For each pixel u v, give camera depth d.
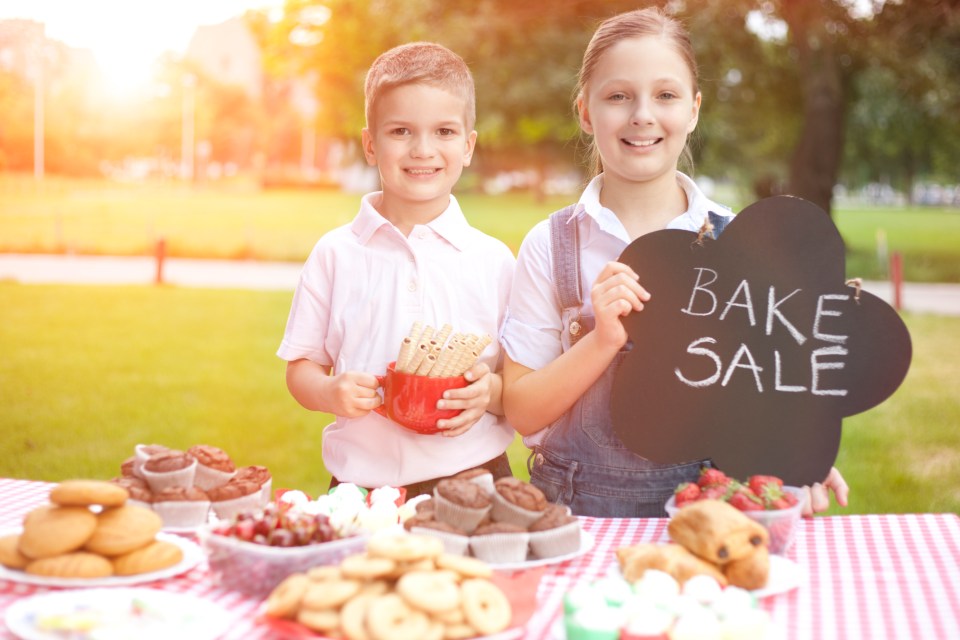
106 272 17.12
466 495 1.63
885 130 23.25
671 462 1.91
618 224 2.10
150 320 11.88
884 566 1.66
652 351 1.92
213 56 37.84
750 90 17.06
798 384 1.90
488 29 13.04
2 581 1.52
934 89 15.77
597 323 1.92
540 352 2.13
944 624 1.42
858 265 18.73
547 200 40.38
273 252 21.36
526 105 13.88
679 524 1.58
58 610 1.38
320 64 17.33
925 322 11.73
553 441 2.14
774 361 1.90
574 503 2.11
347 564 1.35
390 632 1.25
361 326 2.21
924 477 5.95
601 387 2.08
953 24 14.05
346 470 2.19
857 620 1.44
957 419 7.35
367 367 2.19
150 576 1.53
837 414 1.89
